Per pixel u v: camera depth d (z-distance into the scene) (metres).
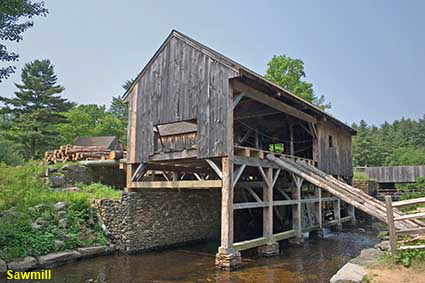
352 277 5.05
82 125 35.06
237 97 9.81
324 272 8.12
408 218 5.94
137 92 12.05
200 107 10.04
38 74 30.28
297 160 12.87
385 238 8.03
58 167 13.74
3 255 7.79
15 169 14.05
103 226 10.58
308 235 13.97
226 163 9.19
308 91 28.20
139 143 11.60
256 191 16.36
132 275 7.92
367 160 52.38
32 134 26.25
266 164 10.95
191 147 10.27
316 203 14.77
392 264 5.61
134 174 11.40
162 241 11.51
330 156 16.31
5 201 10.09
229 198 9.01
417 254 5.79
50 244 8.84
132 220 10.60
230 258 8.50
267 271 8.26
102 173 14.73
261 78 9.70
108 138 31.39
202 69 10.17
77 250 9.34
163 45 11.39
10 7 8.98
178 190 12.45
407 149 53.75
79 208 10.60
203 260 9.63
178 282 7.38
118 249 10.50
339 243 12.18
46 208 10.11
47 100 28.98
